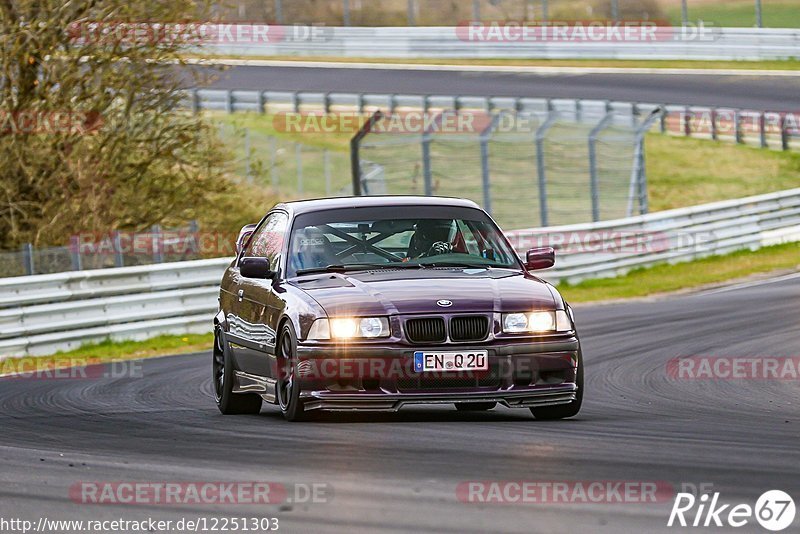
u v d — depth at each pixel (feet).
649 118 316.19
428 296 91.91
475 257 102.47
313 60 563.07
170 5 254.68
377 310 90.68
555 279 255.09
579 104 425.69
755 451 78.13
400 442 82.23
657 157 445.37
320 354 90.12
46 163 258.37
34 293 174.91
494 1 624.59
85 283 182.29
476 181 380.17
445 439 83.41
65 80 253.03
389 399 89.61
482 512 60.39
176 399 120.47
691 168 434.30
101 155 261.85
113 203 264.52
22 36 249.14
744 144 460.55
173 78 262.88
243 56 561.02
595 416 98.58
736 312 193.67
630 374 130.93
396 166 393.29
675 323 182.50
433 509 61.31
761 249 303.68
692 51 543.80
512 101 432.66
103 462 78.79
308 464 74.84
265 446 82.69
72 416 106.73
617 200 379.14
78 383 137.49
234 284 112.68
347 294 92.73
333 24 610.24
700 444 81.20
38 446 87.45
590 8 622.95
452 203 107.45
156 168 272.51
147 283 190.70
